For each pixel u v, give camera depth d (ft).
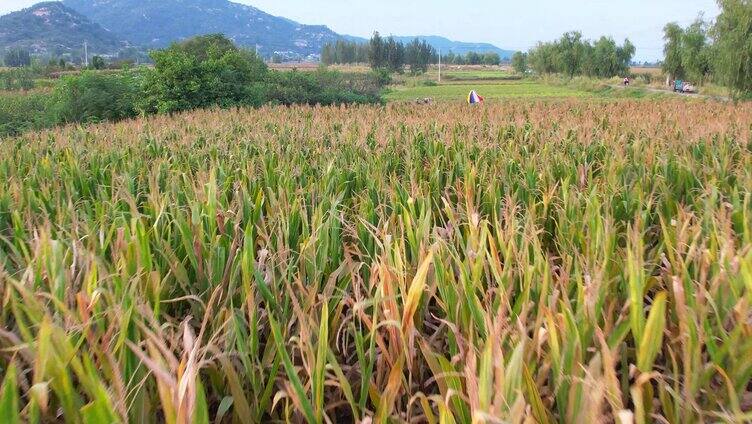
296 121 63.98
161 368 6.57
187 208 18.44
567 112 72.08
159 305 11.53
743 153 30.55
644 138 36.14
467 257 12.01
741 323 9.01
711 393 8.66
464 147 32.96
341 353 11.68
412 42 362.53
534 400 7.63
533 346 8.82
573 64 331.57
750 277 9.49
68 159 31.58
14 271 13.09
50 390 8.56
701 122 51.24
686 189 22.74
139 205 21.65
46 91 145.79
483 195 21.67
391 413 9.09
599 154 32.96
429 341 10.63
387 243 12.05
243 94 105.09
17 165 32.55
